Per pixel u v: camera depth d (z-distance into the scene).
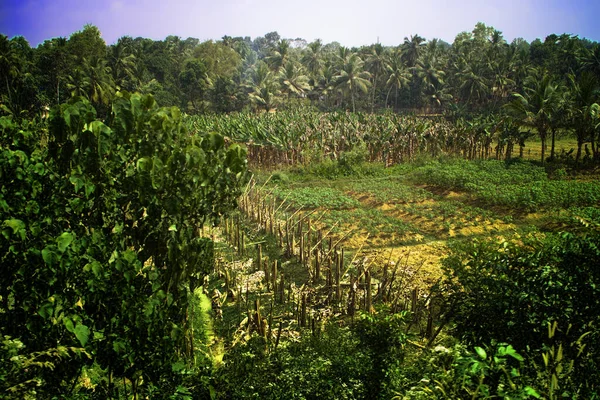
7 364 5.02
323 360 7.94
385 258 15.80
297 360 8.21
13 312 5.62
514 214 20.91
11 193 5.95
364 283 13.29
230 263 15.11
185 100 69.12
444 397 5.32
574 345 5.83
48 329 5.64
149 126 7.88
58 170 7.09
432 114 72.69
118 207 7.36
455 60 76.69
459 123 35.62
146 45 80.25
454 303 7.59
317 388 7.25
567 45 66.31
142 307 6.29
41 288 5.54
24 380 5.29
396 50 75.00
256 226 18.95
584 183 24.39
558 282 6.21
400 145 34.19
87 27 61.47
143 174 7.12
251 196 22.09
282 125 36.97
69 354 5.81
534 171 27.55
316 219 20.22
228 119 48.03
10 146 6.91
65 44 58.22
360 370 7.56
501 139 33.41
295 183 28.12
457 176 25.86
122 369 6.25
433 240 17.83
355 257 15.45
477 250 7.54
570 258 6.32
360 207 22.55
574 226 17.52
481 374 4.93
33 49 60.06
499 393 4.73
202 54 79.19
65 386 6.31
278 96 72.75
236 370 8.17
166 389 6.53
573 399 4.87
